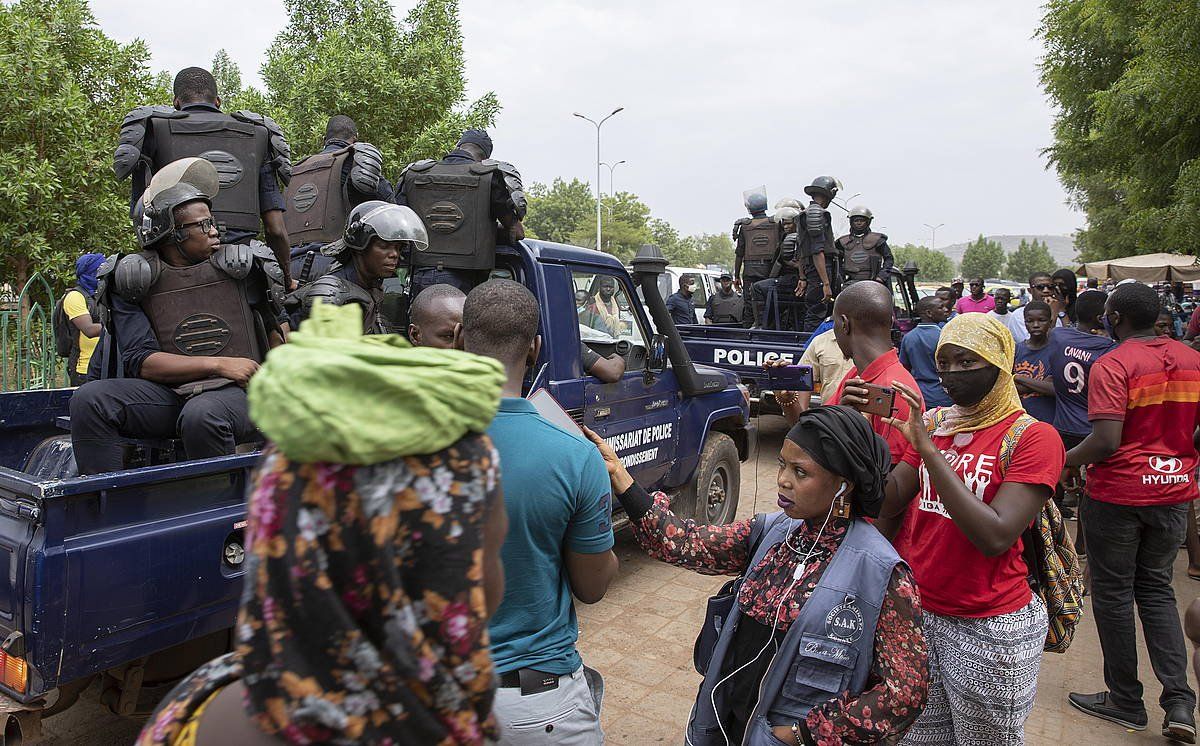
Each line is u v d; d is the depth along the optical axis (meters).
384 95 12.86
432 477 0.92
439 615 0.91
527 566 1.87
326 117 12.46
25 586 2.25
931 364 6.55
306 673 0.86
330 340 0.93
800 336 8.82
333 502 0.88
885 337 3.04
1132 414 3.65
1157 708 4.06
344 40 13.27
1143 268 21.27
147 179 4.05
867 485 1.91
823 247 9.11
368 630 0.89
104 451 3.02
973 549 2.41
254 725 0.92
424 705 0.90
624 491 2.31
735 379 6.35
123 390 3.04
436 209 4.25
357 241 3.64
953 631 2.47
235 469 2.80
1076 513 6.72
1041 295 7.93
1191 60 9.36
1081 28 15.07
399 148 13.21
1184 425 3.61
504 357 2.03
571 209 77.25
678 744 3.56
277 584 0.87
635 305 5.14
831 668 1.84
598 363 4.67
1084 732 3.80
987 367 2.37
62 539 2.32
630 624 4.81
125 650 2.47
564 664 1.93
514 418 1.91
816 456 1.90
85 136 8.06
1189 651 4.26
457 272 4.34
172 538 2.57
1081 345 5.62
